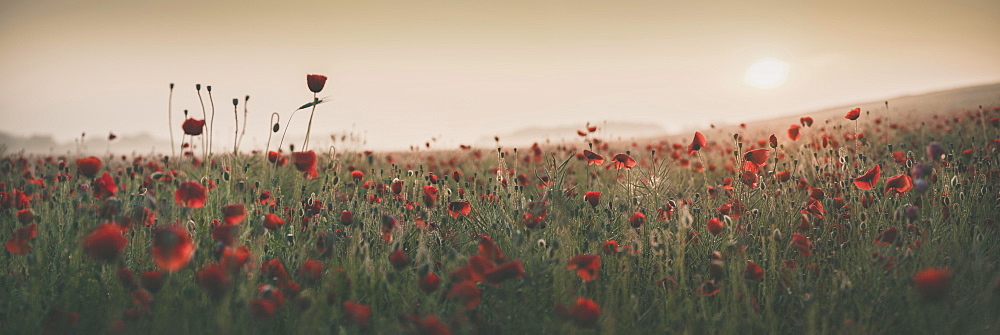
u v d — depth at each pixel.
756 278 2.49
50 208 3.12
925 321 2.27
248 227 2.71
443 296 2.33
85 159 2.54
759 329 2.38
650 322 2.55
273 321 2.34
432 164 7.71
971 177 4.11
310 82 3.28
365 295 2.48
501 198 3.53
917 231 2.84
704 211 3.41
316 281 2.45
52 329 2.06
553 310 2.36
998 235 3.18
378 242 3.03
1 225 3.05
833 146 5.46
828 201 3.42
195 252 2.40
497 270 1.96
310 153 3.23
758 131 14.42
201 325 2.05
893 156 4.30
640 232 3.04
